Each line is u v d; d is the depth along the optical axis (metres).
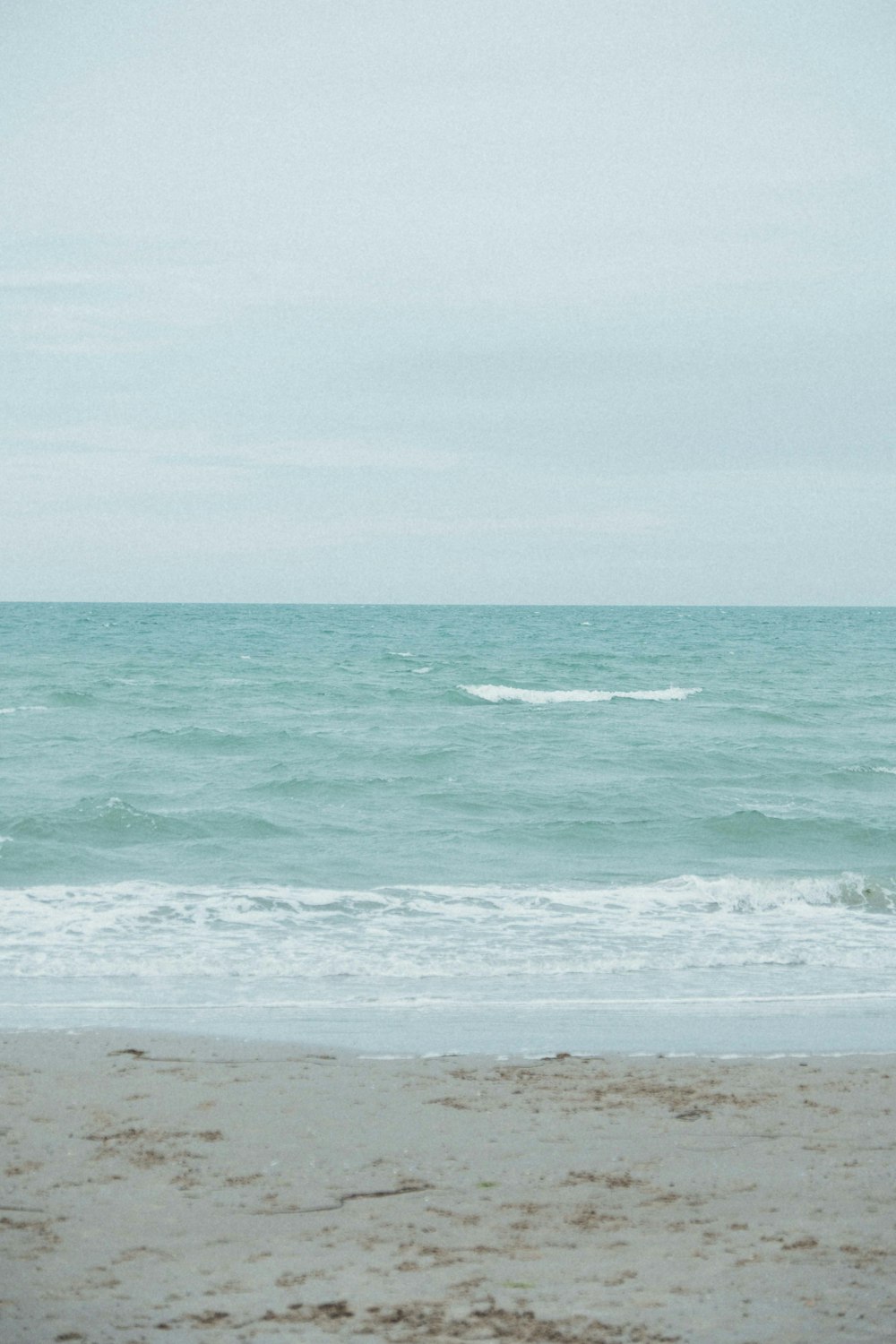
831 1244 4.53
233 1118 6.23
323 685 43.72
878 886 14.63
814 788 24.20
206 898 13.62
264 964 10.74
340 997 9.58
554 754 27.52
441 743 28.88
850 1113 6.42
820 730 33.97
